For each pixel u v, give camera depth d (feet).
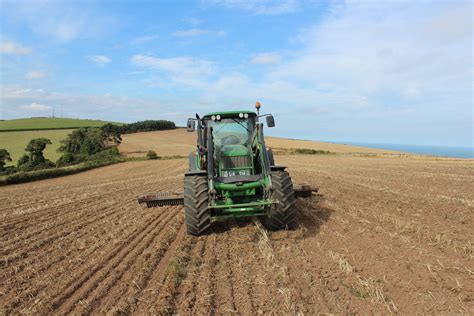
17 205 40.27
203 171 21.89
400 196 33.47
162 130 290.35
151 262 16.94
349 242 18.45
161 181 63.26
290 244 18.47
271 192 20.52
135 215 30.32
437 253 16.19
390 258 15.75
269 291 13.10
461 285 12.71
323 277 14.07
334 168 76.33
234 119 24.54
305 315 11.35
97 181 70.95
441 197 31.83
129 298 13.16
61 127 261.03
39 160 150.00
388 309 11.38
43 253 20.01
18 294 14.48
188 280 14.51
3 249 21.26
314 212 26.71
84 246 20.97
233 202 21.62
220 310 11.94
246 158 22.84
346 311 11.44
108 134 201.05
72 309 12.83
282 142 225.15
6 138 213.05
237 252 17.71
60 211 34.60
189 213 20.90
